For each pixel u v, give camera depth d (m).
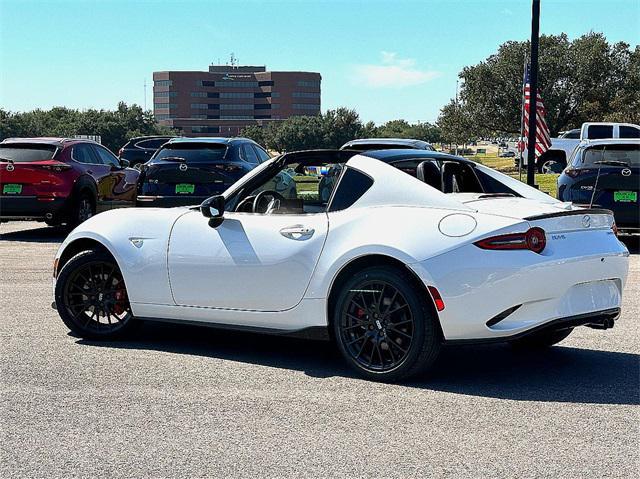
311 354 5.74
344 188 5.34
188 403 4.55
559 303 4.79
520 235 4.71
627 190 11.84
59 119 122.25
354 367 5.09
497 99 69.88
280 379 5.06
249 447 3.86
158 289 5.83
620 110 59.69
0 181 12.95
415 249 4.83
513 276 4.66
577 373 5.24
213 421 4.24
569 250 4.82
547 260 4.71
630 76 66.38
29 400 4.61
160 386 4.90
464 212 4.91
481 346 6.05
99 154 14.56
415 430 4.09
